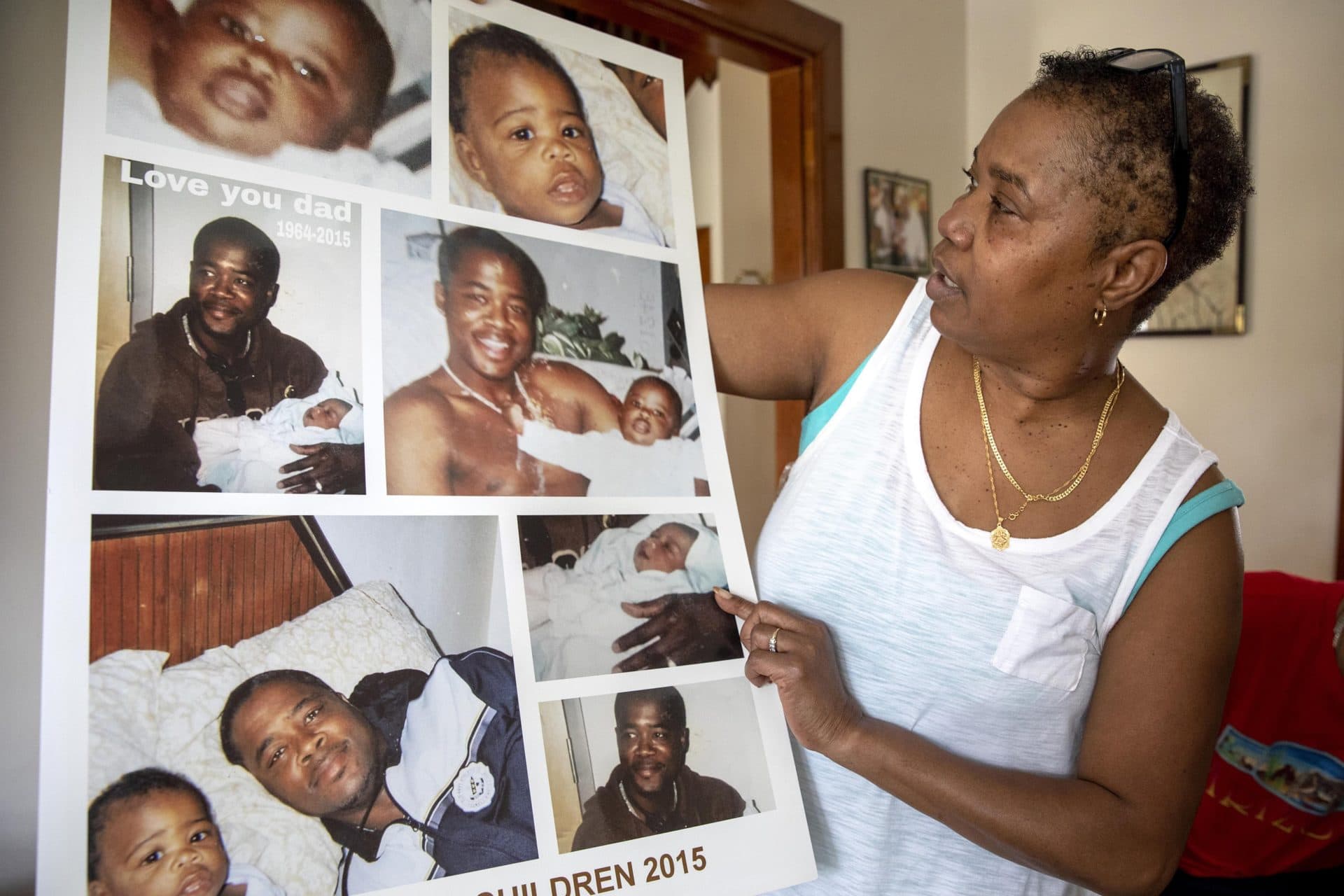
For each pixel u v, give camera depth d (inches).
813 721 29.1
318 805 23.1
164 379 23.3
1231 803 59.5
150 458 22.8
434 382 27.5
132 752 21.3
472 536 27.2
